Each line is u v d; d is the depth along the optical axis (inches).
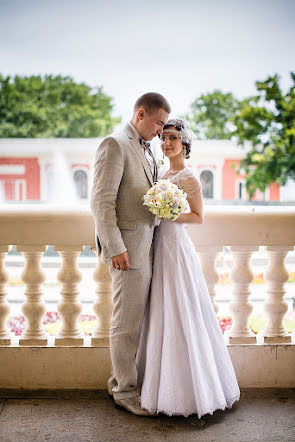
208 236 130.5
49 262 366.3
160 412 117.1
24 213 125.8
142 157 113.9
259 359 133.6
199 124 1411.2
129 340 117.0
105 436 109.6
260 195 1084.5
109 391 125.5
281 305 134.8
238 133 1064.8
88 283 301.7
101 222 108.8
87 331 183.6
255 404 124.6
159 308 117.3
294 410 121.7
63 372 131.7
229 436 110.0
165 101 113.0
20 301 257.6
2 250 128.4
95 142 1079.6
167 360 114.8
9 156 1087.6
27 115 1312.7
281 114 1034.1
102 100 1445.6
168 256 116.8
